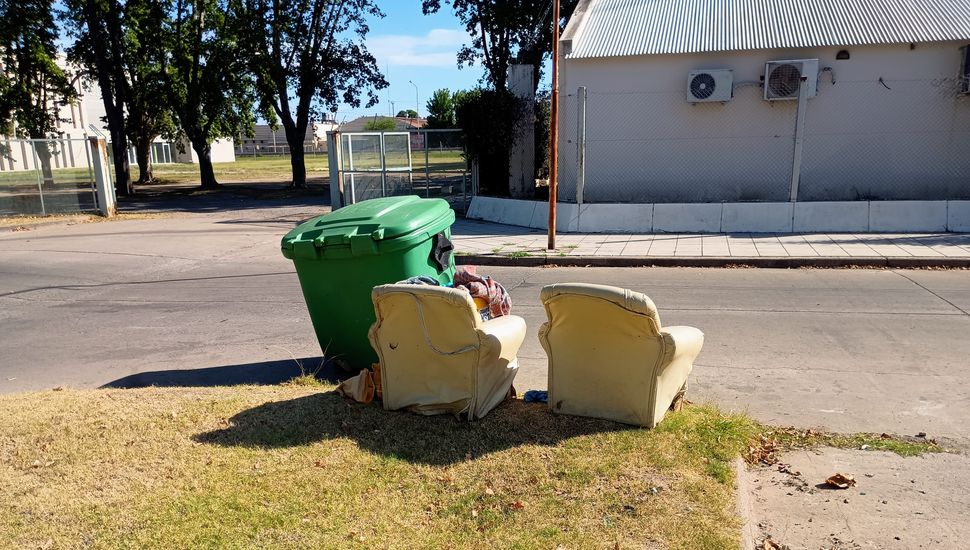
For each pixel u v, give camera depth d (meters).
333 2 27.78
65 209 20.08
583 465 3.93
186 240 15.12
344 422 4.62
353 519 3.45
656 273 10.53
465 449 4.20
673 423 4.48
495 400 4.80
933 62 14.73
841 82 15.17
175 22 29.88
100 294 10.02
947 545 3.27
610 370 4.46
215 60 29.78
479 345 4.48
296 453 4.18
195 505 3.58
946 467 4.07
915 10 15.66
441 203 6.45
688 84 15.44
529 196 18.83
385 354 4.77
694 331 4.80
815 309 7.98
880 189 15.48
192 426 4.61
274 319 8.30
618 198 16.59
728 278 9.94
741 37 15.69
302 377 5.87
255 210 22.22
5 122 30.83
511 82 18.83
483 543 3.22
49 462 4.09
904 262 10.23
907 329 7.05
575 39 16.38
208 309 8.93
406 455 4.14
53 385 6.14
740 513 3.44
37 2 28.80
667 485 3.70
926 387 5.46
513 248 12.48
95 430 4.55
